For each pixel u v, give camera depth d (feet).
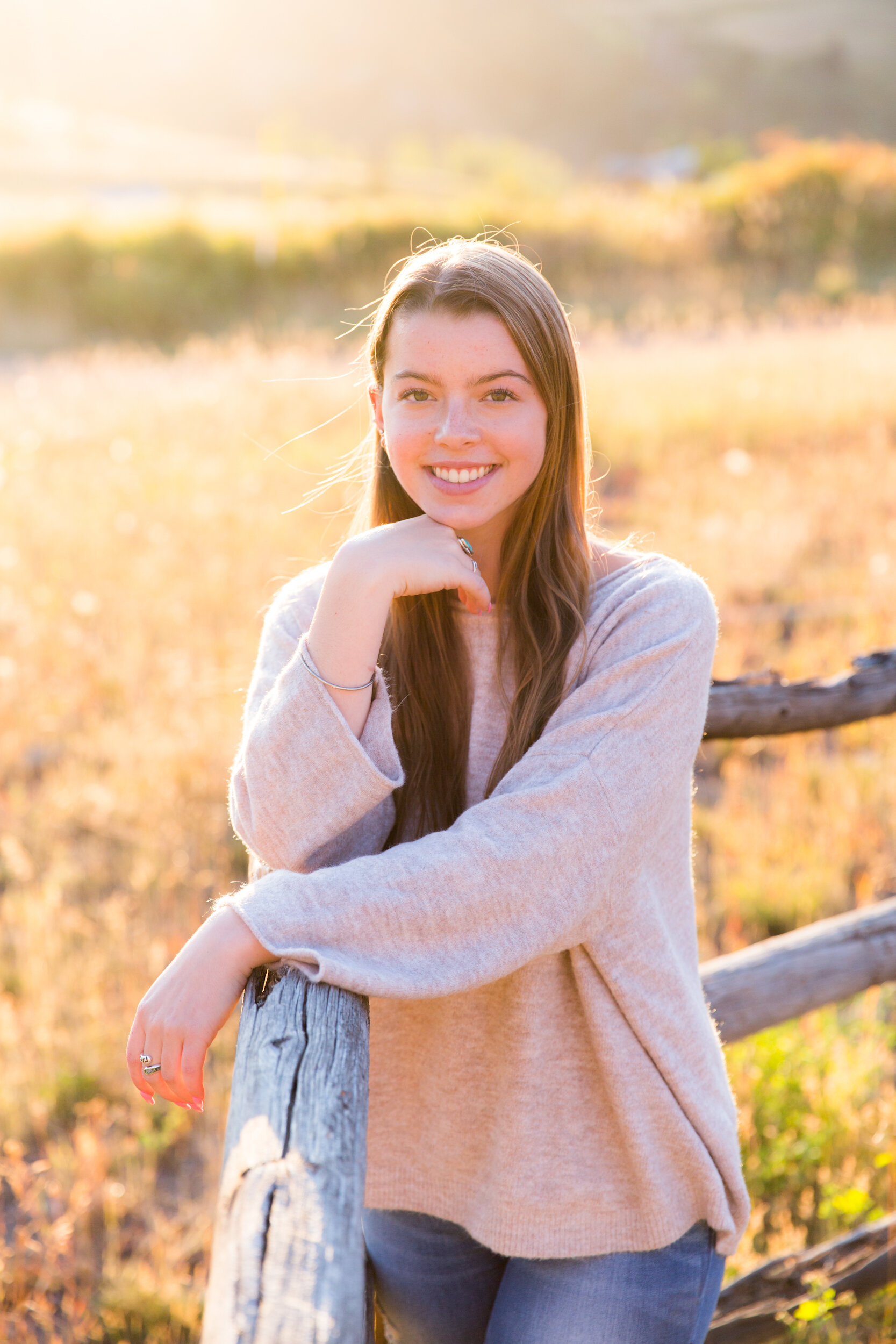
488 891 4.11
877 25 411.54
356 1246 2.93
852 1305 6.93
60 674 18.37
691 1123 4.68
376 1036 5.12
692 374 38.47
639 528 24.32
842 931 7.41
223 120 314.76
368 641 4.36
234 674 17.87
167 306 62.23
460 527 4.58
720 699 6.77
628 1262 4.73
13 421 35.73
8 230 66.54
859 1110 8.97
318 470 29.76
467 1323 5.39
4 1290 8.33
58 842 13.98
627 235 67.00
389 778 4.36
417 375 4.45
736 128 345.92
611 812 4.25
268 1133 3.31
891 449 29.30
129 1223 9.04
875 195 66.33
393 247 66.85
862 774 14.71
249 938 4.08
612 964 4.47
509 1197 4.76
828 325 50.78
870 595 19.60
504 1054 4.78
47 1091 9.98
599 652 4.59
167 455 31.04
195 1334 8.00
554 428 4.56
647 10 426.51
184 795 14.93
